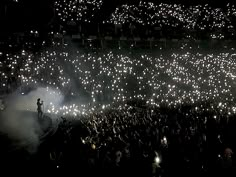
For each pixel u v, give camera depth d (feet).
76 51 135.54
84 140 65.87
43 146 60.18
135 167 54.95
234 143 70.44
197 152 60.34
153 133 68.64
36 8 127.34
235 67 148.25
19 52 115.14
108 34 153.38
